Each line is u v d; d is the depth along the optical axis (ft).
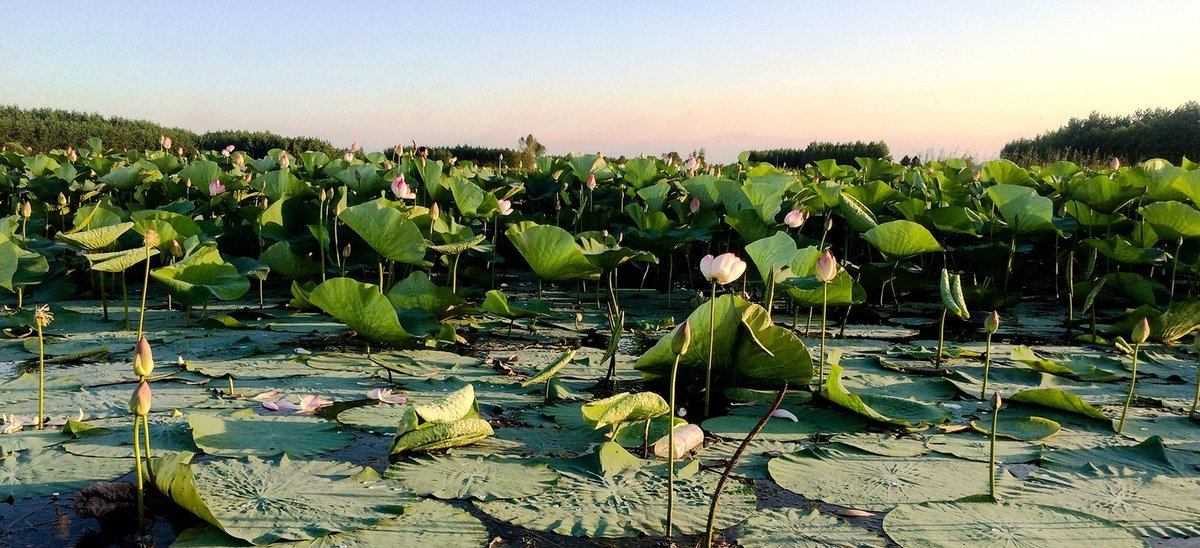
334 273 19.15
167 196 25.57
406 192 18.35
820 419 11.05
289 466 8.57
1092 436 10.56
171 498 7.38
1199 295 20.99
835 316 19.45
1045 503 8.23
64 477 8.19
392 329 13.61
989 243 22.94
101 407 10.59
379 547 6.86
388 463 8.92
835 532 7.45
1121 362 14.75
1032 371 13.67
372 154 33.53
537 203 28.55
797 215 14.38
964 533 7.45
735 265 10.25
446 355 14.32
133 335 15.25
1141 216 21.29
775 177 20.39
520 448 9.56
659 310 19.83
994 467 9.26
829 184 22.59
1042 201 19.57
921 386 12.83
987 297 20.93
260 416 10.39
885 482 8.70
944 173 33.32
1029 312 20.83
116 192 27.76
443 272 25.05
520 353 14.75
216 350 14.10
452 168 29.78
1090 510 8.07
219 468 8.35
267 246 21.83
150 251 13.03
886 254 17.71
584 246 18.10
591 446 9.70
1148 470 9.25
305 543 6.87
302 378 12.39
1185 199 19.85
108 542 6.88
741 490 8.37
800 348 11.71
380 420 10.37
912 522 7.68
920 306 21.65
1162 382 13.61
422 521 7.40
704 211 22.88
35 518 7.30
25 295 19.08
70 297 19.62
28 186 24.72
